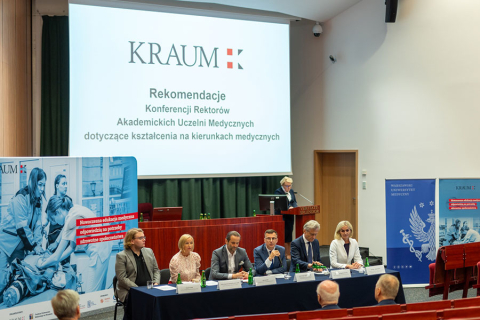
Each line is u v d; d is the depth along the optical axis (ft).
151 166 25.99
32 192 15.98
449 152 24.44
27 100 25.81
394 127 25.96
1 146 21.31
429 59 24.80
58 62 26.73
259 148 28.32
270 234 16.21
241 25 27.84
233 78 27.68
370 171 27.09
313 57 30.60
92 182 17.75
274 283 14.34
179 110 26.45
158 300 12.80
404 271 22.27
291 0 26.66
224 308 13.57
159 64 26.05
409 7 25.27
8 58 22.43
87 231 17.57
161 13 26.08
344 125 28.60
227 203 29.09
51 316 16.49
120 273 15.24
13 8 23.27
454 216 22.59
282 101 28.86
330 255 17.43
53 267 16.57
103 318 17.70
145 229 20.75
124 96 25.40
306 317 10.25
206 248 21.71
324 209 30.66
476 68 23.84
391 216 22.22
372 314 10.68
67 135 26.84
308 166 30.96
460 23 24.08
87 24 24.71
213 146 27.22
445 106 24.48
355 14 27.76
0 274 15.15
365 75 27.27
